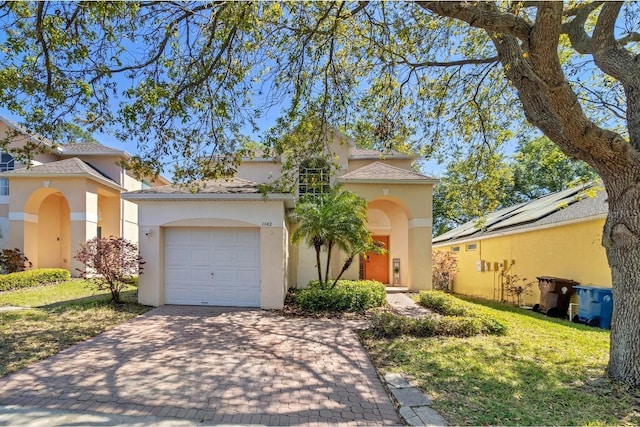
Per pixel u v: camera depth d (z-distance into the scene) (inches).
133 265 421.4
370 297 432.8
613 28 229.6
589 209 446.6
